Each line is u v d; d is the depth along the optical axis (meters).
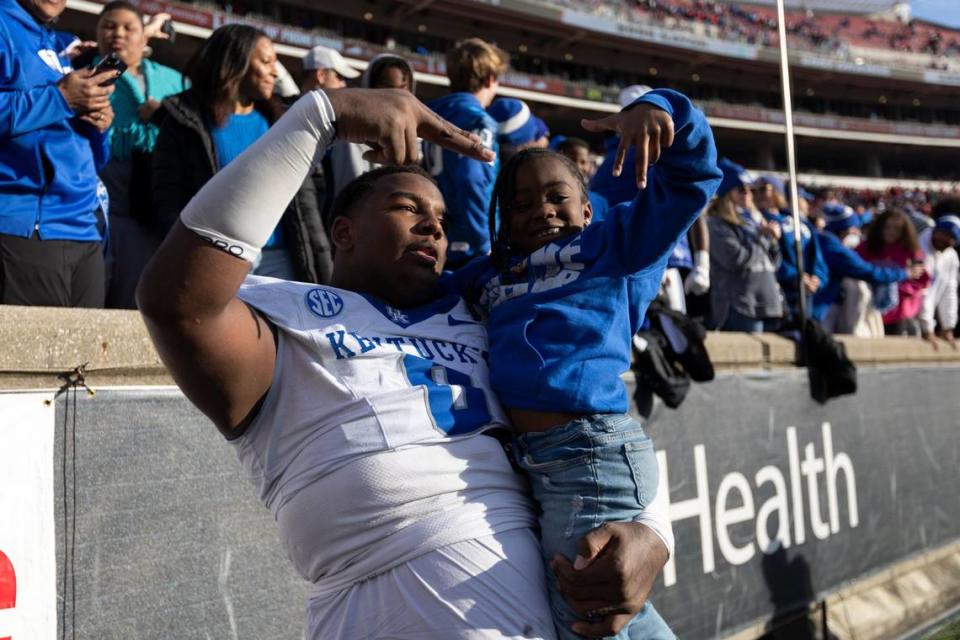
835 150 37.69
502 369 1.46
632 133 1.32
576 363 1.43
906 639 4.52
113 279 3.35
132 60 3.55
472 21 28.88
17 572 1.77
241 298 1.37
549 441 1.42
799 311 4.46
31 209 2.41
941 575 5.18
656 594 3.28
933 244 6.76
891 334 6.55
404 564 1.29
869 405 4.86
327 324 1.40
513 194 1.60
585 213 1.66
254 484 1.42
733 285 4.77
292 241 2.96
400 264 1.49
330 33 25.45
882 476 4.87
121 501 1.98
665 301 3.59
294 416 1.34
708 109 33.47
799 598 4.05
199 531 2.12
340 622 1.31
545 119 31.89
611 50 32.50
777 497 4.02
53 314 1.89
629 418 1.48
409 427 1.33
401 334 1.45
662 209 1.40
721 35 34.28
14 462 1.79
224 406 1.31
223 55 2.97
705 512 3.57
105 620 1.92
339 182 3.30
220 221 1.18
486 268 1.66
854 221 8.86
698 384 3.63
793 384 4.25
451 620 1.25
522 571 1.33
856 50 38.12
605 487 1.39
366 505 1.30
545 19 29.05
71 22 19.75
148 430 2.04
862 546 4.60
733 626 3.64
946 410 5.68
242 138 3.07
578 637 1.34
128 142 3.47
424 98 28.28
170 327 1.21
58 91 2.43
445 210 1.58
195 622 2.09
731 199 4.88
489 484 1.37
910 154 39.19
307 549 1.35
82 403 1.93
